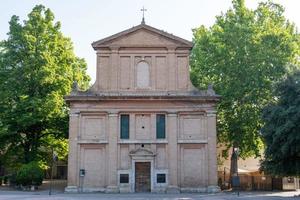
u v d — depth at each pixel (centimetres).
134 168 4734
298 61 5594
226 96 5359
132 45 4919
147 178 4738
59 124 5594
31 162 5172
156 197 4081
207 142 4769
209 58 5628
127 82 4891
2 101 5362
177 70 4919
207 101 4831
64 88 5528
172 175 4706
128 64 4925
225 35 5525
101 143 4762
